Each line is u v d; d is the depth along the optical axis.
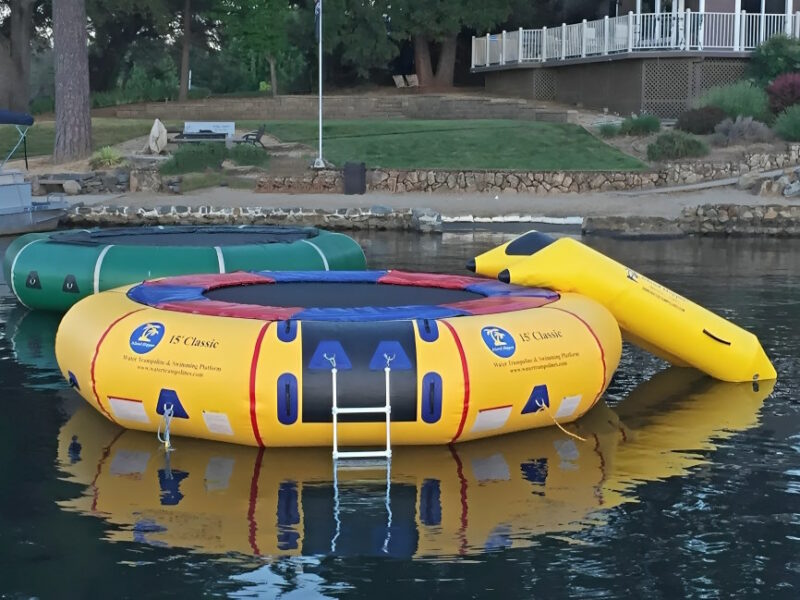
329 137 29.56
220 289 9.15
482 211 22.77
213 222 22.16
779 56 28.33
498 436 7.67
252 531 5.87
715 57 29.17
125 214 22.27
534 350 7.43
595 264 9.01
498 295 8.54
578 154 26.98
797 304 12.59
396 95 36.59
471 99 34.22
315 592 5.15
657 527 5.97
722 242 19.70
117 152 28.00
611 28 30.36
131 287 8.96
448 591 5.18
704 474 6.86
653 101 29.56
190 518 6.05
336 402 6.90
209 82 49.41
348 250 12.77
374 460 7.07
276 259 11.86
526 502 6.33
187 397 7.14
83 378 7.69
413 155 27.61
